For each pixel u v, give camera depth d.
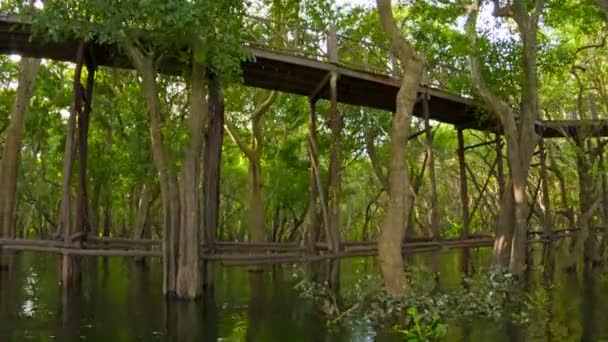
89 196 29.62
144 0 10.93
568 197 32.16
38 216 42.00
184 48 13.48
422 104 18.36
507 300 14.05
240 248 16.41
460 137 22.00
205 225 14.76
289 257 14.70
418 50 19.70
